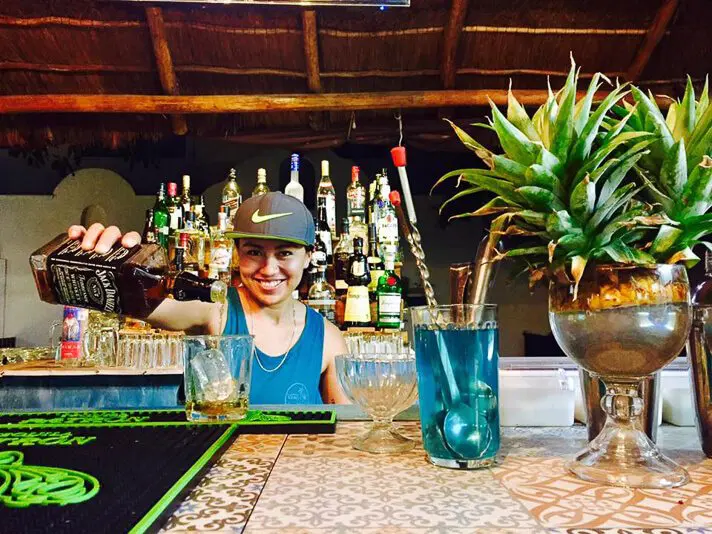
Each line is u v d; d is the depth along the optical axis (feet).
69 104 7.89
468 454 1.99
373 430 2.50
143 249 3.18
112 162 10.69
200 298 4.97
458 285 2.42
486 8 7.32
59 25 7.36
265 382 5.53
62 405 5.29
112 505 1.49
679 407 2.84
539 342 10.21
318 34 7.55
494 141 8.38
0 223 10.55
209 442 2.24
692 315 2.23
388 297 6.93
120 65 7.88
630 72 7.82
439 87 8.23
